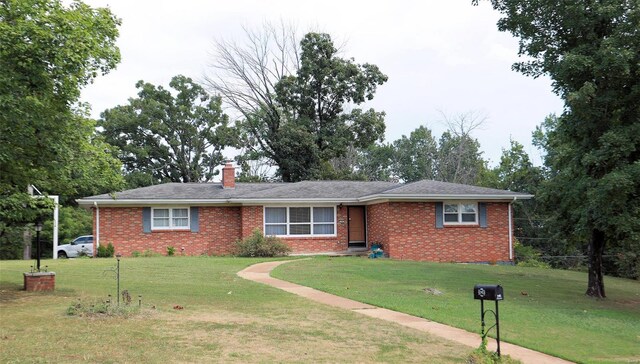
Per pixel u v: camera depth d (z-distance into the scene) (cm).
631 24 1594
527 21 1830
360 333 991
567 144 1984
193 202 2909
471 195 2797
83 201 2795
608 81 1678
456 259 2820
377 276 1942
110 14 1387
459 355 866
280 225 2947
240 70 4900
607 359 923
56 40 1198
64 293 1360
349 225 3067
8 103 1116
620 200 1582
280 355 821
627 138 1594
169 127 5197
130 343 854
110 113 5091
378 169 7469
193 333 939
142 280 1664
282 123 4912
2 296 1302
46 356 768
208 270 1991
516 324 1192
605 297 1888
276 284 1664
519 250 3241
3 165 1287
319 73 4775
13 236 3675
